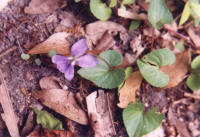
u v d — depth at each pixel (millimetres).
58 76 166
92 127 163
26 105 163
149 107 177
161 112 178
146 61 170
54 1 174
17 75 163
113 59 164
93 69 160
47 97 162
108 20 179
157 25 172
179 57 182
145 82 177
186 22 196
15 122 160
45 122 159
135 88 171
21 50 165
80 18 177
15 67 164
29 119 161
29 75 165
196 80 179
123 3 178
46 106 163
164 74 168
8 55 164
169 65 179
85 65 150
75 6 177
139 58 179
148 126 161
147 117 163
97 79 159
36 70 165
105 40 175
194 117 183
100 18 171
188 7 179
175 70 178
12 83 162
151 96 178
